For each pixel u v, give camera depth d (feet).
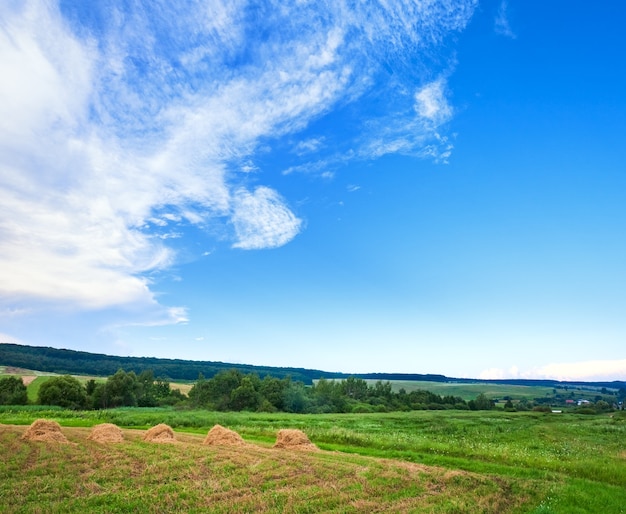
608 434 173.27
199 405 342.85
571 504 61.72
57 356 520.42
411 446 107.04
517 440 148.05
